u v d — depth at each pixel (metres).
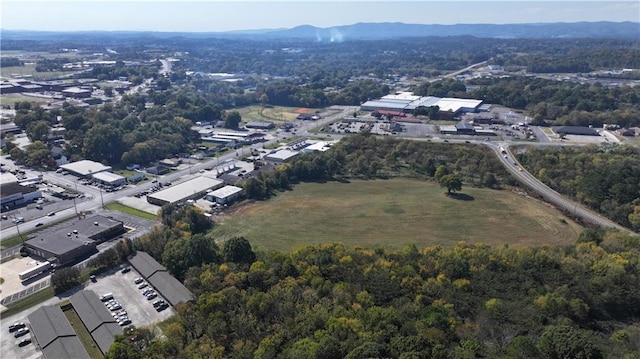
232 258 125.00
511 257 123.69
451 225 161.38
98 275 127.44
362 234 154.88
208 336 93.38
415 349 80.38
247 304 100.75
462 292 107.94
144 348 92.75
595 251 125.31
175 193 188.88
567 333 84.88
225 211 176.12
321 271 117.06
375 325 92.00
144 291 118.31
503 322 96.50
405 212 173.62
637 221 153.50
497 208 176.62
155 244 137.12
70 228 151.12
